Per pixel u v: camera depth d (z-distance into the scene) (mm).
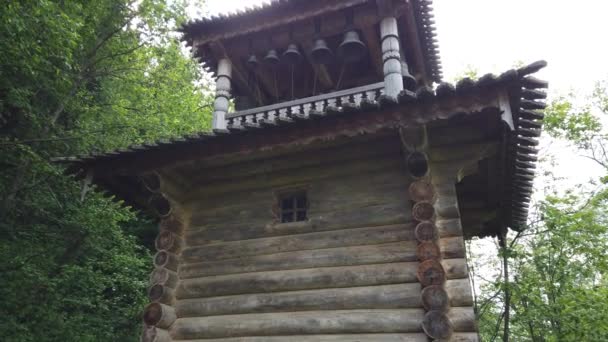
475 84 4762
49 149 13117
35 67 11031
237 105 9773
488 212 8383
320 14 8156
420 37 9203
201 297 6203
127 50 15141
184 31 8906
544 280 11398
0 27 9695
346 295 5391
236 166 6816
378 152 6137
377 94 7129
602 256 10875
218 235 6578
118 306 14172
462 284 4996
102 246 13992
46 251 12578
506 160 6289
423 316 4973
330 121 5480
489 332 16719
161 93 17781
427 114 5102
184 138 5984
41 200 12883
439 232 5359
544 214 12375
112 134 14844
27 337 10391
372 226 5766
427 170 5473
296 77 9594
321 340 5238
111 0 14414
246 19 8555
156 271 6320
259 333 5590
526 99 4902
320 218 6070
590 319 9797
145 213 8531
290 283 5742
